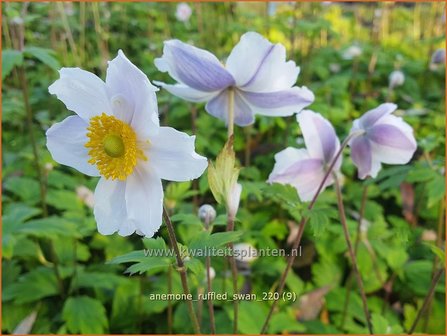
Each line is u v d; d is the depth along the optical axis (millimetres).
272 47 200
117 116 163
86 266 386
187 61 202
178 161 155
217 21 706
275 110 222
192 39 646
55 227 319
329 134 229
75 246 350
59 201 393
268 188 226
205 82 209
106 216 171
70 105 164
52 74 553
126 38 743
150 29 726
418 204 421
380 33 693
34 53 327
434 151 436
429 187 314
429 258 386
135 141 160
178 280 334
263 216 403
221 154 193
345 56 610
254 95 214
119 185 171
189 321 323
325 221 213
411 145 228
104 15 718
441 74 668
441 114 512
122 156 162
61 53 586
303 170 229
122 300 341
